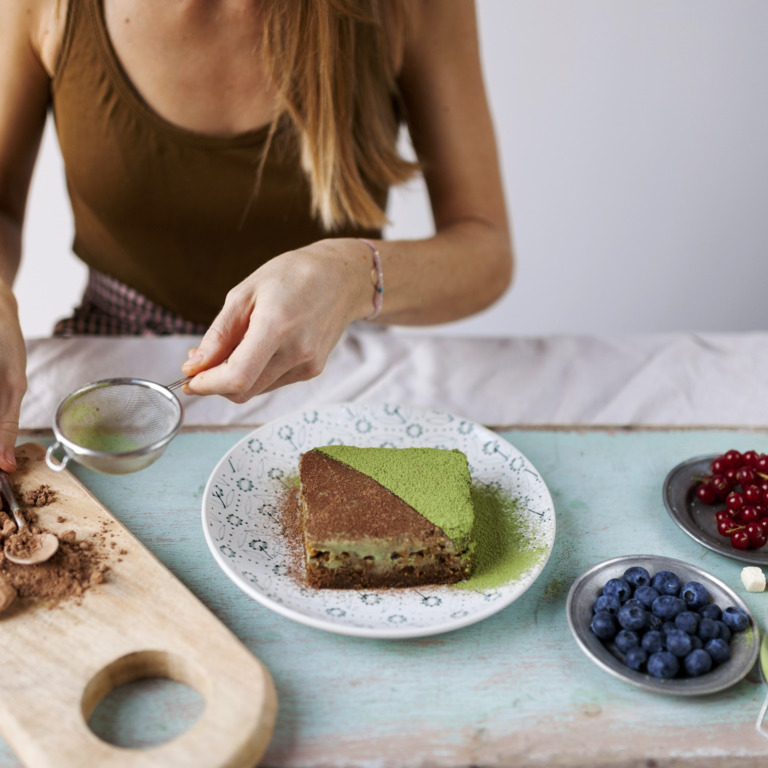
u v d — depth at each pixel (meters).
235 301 0.68
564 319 1.82
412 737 0.57
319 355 0.70
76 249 1.07
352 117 0.89
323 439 0.76
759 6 1.46
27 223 1.60
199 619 0.61
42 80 0.95
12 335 0.73
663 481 0.75
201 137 0.92
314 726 0.57
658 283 1.77
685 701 0.59
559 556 0.68
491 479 0.73
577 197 1.66
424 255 0.86
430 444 0.76
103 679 0.58
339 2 0.83
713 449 0.79
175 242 0.99
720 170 1.63
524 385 0.86
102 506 0.69
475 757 0.56
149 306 1.05
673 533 0.71
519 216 1.68
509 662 0.61
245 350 0.65
